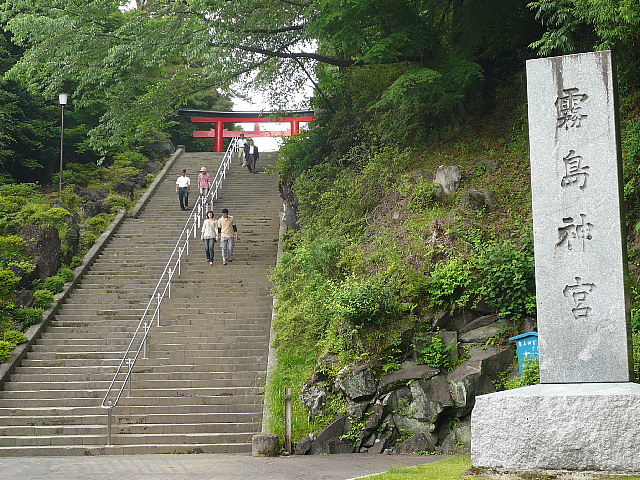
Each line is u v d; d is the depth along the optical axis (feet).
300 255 59.11
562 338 28.22
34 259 66.90
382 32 67.92
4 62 104.63
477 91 71.31
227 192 95.61
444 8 69.82
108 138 76.13
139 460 37.76
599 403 25.84
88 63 72.13
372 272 51.11
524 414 26.76
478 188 58.59
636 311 41.37
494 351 42.22
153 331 57.77
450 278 45.16
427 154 68.85
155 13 68.80
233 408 46.93
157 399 47.80
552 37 51.34
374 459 36.88
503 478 25.96
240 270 69.56
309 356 50.29
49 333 58.03
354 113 80.69
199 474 31.42
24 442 42.57
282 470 32.32
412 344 44.01
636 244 46.37
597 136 28.78
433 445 40.06
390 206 62.23
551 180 29.19
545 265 28.84
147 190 97.96
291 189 81.82
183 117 143.54
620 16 43.47
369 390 42.11
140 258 73.41
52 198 89.71
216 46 67.36
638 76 56.59
